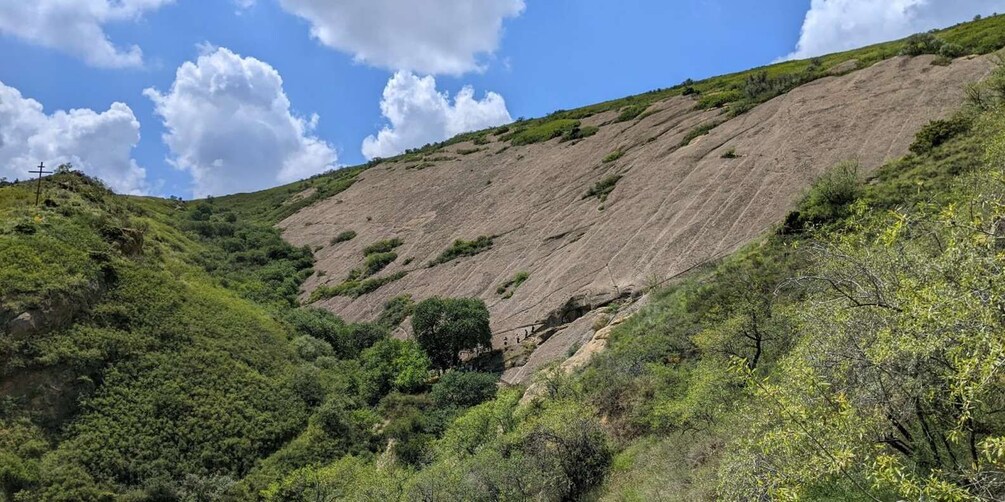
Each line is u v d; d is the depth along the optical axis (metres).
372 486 25.14
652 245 43.88
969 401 6.09
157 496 31.16
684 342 23.55
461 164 103.25
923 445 8.27
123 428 33.69
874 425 7.94
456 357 46.75
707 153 55.53
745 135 54.75
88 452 31.55
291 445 37.09
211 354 41.91
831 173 33.75
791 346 15.26
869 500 8.03
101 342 37.22
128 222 55.66
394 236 82.62
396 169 115.62
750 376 9.11
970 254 6.50
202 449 34.88
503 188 81.81
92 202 55.59
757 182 44.41
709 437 14.61
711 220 42.38
